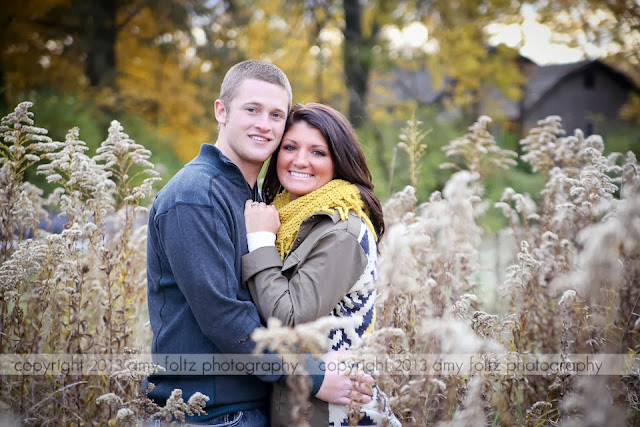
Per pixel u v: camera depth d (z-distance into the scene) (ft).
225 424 7.24
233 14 40.70
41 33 35.24
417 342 8.27
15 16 34.53
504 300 10.69
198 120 37.17
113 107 34.78
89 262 9.58
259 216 7.73
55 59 35.42
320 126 8.20
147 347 10.04
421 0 40.63
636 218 6.03
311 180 8.30
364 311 7.67
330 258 7.32
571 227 10.16
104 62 36.32
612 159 10.03
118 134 9.31
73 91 34.19
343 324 5.91
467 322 8.49
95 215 9.08
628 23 32.45
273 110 8.01
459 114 40.57
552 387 8.14
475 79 38.83
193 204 7.23
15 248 9.26
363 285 7.59
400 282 6.60
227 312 7.04
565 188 11.43
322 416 7.22
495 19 37.11
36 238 9.83
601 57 34.50
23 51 34.96
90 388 8.36
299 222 7.80
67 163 9.21
